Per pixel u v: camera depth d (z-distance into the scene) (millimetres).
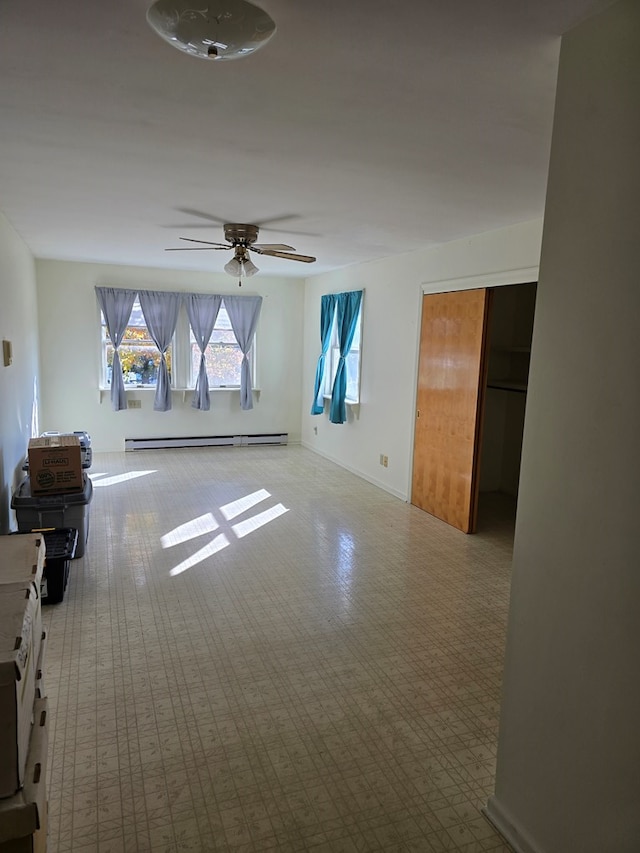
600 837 1488
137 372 7223
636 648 1364
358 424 6371
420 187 3057
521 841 1767
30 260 5750
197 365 7469
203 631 2994
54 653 2754
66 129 2293
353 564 3938
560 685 1613
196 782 2000
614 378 1408
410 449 5371
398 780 2043
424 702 2475
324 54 1646
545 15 1427
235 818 1860
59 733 2213
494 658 2824
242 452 7484
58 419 6898
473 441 4496
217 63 1714
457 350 4648
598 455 1458
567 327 1546
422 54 1643
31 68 1761
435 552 4203
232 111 2088
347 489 5840
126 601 3297
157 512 4926
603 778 1475
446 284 4738
